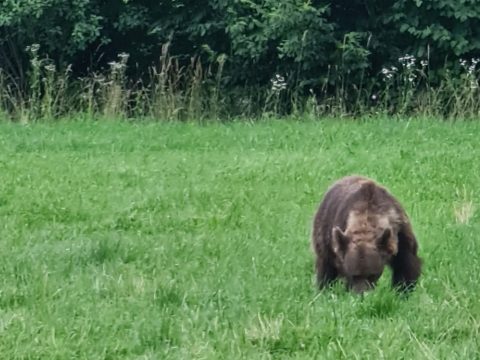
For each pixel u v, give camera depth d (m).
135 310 8.22
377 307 8.05
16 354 7.23
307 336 7.44
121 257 10.04
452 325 7.64
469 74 20.47
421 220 11.44
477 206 12.17
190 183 13.70
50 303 8.40
